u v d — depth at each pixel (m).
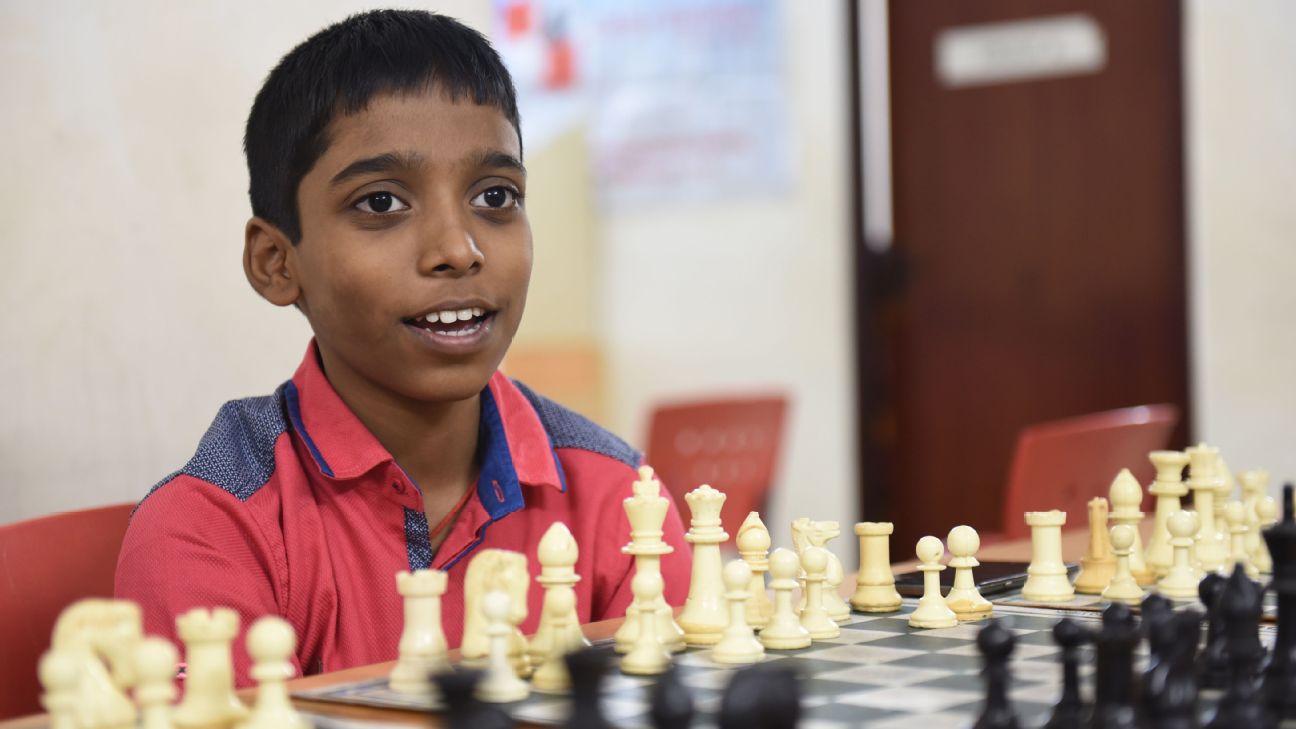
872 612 1.33
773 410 3.79
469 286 1.42
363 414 1.52
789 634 1.14
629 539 1.62
